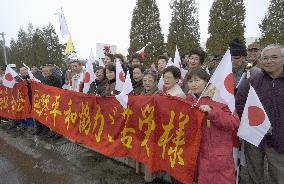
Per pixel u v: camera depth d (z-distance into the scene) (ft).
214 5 67.15
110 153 17.26
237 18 64.75
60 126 22.29
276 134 11.26
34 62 123.85
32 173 18.38
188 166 12.49
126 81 15.31
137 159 15.65
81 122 20.06
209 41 67.31
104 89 20.84
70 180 16.99
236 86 14.10
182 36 76.84
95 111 18.71
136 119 15.64
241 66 14.82
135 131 15.81
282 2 68.08
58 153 21.70
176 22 78.23
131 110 15.90
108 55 25.34
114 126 17.20
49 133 26.22
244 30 65.72
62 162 19.85
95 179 16.87
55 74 27.53
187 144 12.62
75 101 20.63
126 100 15.23
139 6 81.41
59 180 17.10
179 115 13.00
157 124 14.26
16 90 28.25
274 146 11.42
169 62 21.39
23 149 23.25
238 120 11.09
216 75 11.07
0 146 24.48
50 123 23.56
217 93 11.23
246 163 12.81
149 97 14.76
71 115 21.08
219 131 11.14
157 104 14.17
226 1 65.21
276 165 11.58
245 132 11.16
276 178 11.75
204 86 11.87
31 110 26.84
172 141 13.43
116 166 18.54
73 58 28.66
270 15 69.87
